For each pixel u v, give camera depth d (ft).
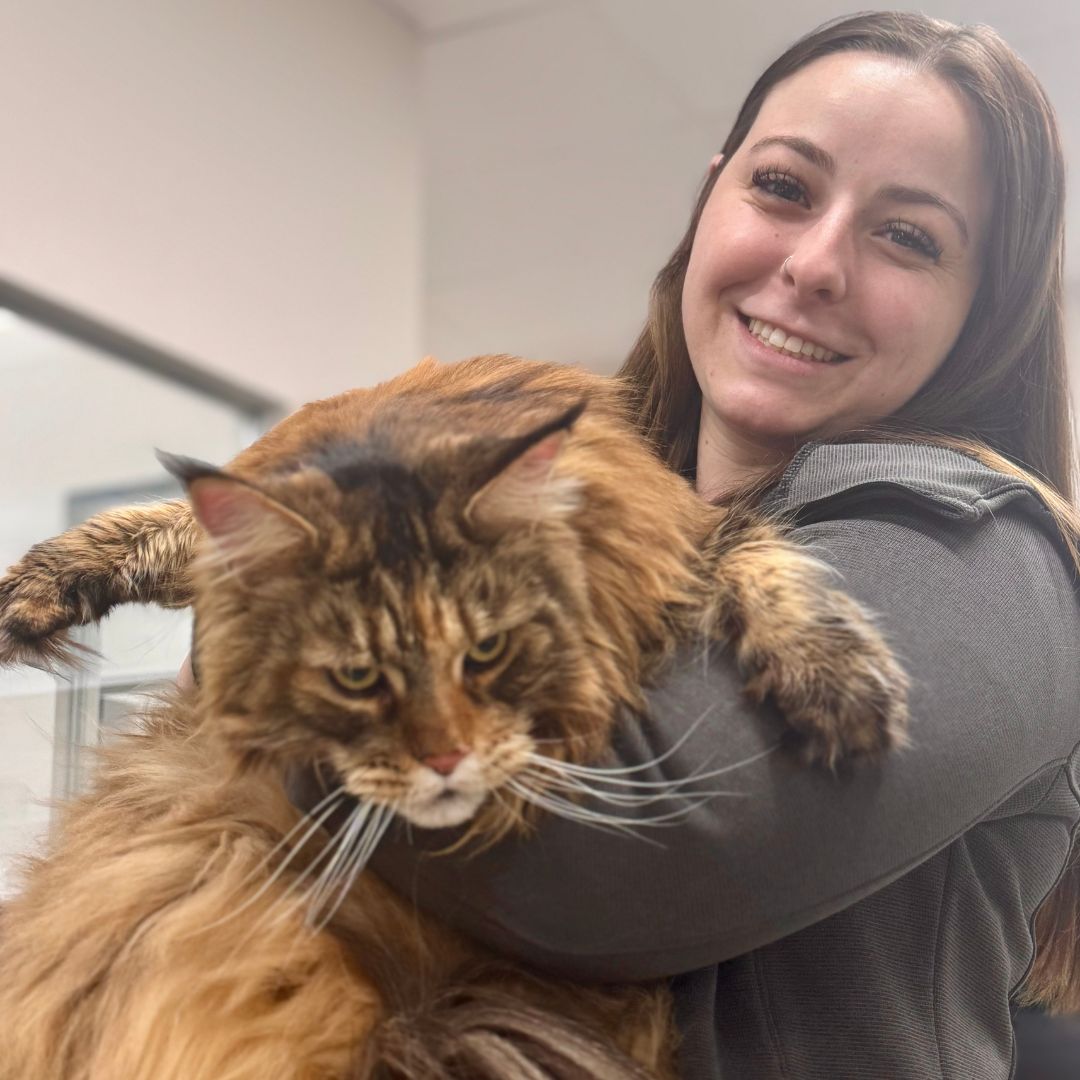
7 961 3.80
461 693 3.28
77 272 8.31
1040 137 4.66
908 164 4.50
